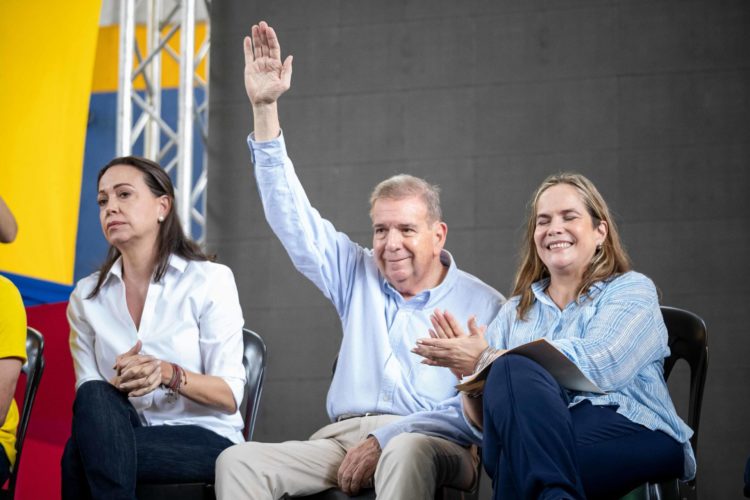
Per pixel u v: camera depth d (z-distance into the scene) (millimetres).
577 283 3143
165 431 3102
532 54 6539
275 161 3613
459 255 6418
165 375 3113
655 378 2955
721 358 6035
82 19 6785
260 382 3572
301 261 3697
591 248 3137
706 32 6367
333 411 3521
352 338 3576
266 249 6641
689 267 6168
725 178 6215
